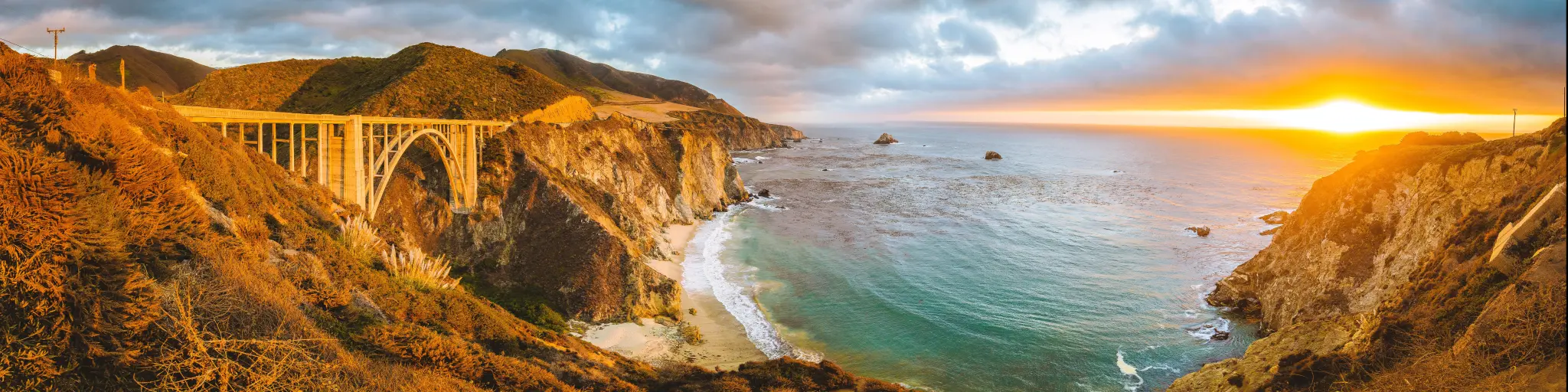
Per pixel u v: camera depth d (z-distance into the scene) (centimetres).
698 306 4628
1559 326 1488
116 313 1510
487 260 5116
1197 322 4359
